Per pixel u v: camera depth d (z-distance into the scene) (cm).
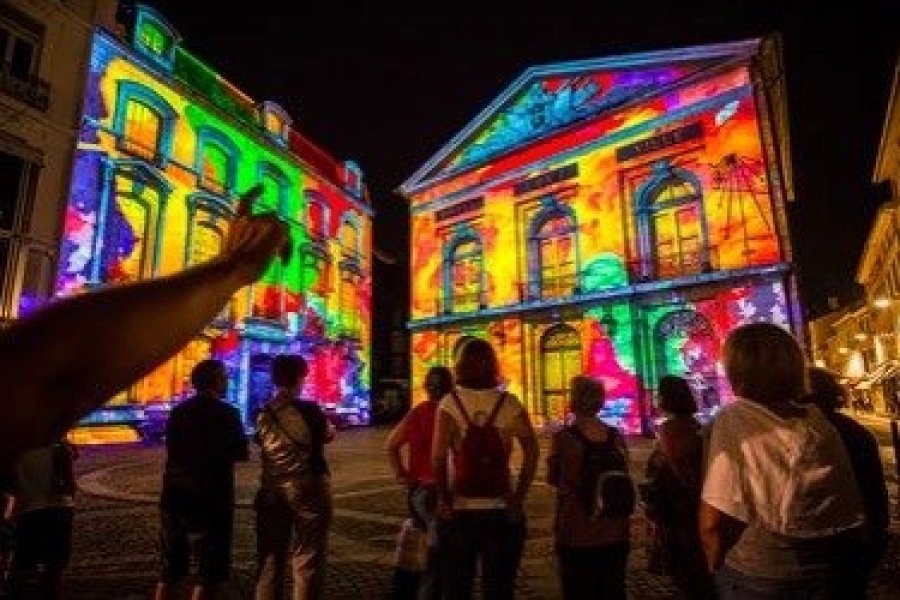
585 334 2347
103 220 1912
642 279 2231
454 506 348
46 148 1750
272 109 2736
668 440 396
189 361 2164
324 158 3145
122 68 2052
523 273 2625
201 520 408
